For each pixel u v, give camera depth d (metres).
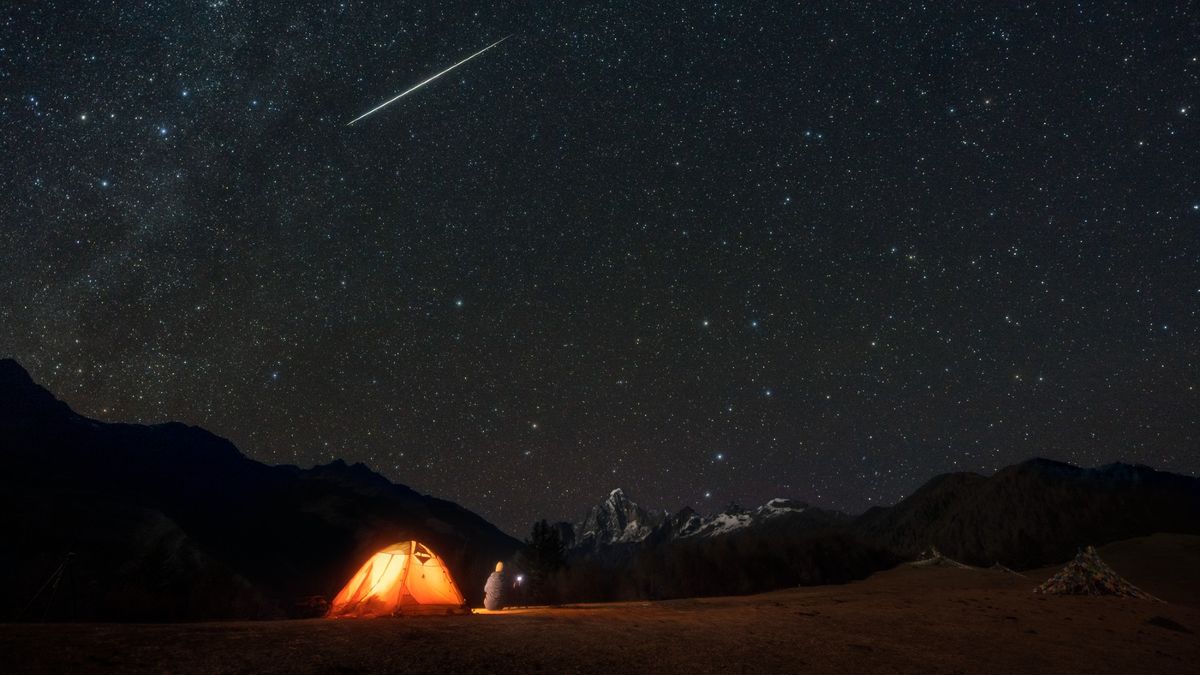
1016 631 11.45
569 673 6.59
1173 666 9.63
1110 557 26.80
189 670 5.52
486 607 14.73
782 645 8.80
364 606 12.22
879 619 11.85
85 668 5.26
